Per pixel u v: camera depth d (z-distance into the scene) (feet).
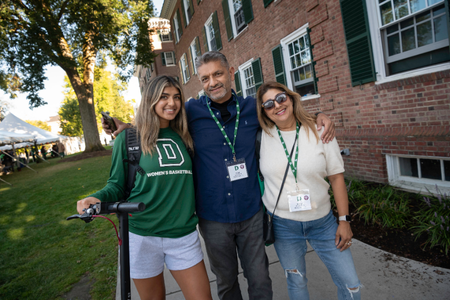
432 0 11.03
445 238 7.96
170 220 5.21
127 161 5.28
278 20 20.83
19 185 33.88
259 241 5.98
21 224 17.20
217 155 5.95
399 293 6.63
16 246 13.62
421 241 8.56
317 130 5.43
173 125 5.88
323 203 5.48
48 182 32.35
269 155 5.68
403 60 12.66
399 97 12.68
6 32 44.19
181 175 5.34
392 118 13.16
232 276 6.21
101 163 42.65
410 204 11.23
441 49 11.16
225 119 6.27
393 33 12.72
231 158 5.97
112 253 11.44
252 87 27.94
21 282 10.05
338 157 5.36
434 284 6.73
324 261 5.55
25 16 45.37
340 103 16.07
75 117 131.54
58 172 40.68
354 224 10.57
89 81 59.82
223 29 31.45
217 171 5.89
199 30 40.06
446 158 11.14
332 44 15.78
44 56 44.78
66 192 24.80
